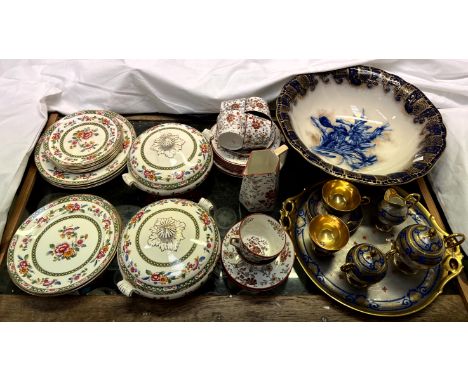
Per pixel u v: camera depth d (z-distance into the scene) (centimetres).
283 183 95
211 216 83
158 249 74
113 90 108
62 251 78
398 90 98
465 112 96
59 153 91
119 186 93
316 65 103
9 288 78
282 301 77
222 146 90
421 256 72
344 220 84
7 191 86
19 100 102
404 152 92
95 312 75
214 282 79
